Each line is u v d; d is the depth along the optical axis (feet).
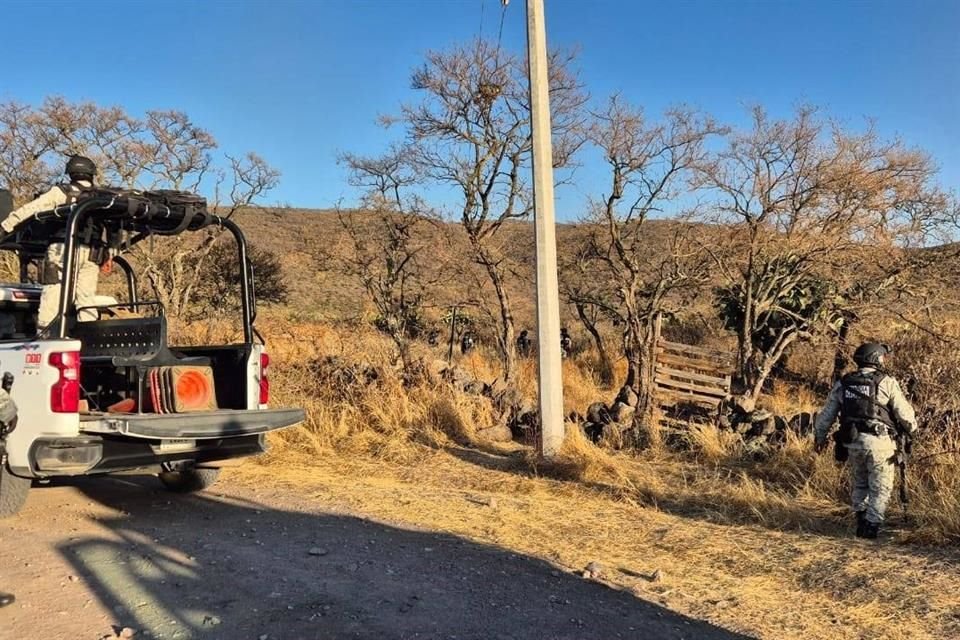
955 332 29.17
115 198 19.94
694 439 29.35
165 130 70.08
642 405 32.01
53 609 14.06
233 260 71.92
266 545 18.43
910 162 32.91
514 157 39.81
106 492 23.85
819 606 15.69
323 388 36.60
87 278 22.58
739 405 32.63
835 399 20.84
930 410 25.27
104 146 69.10
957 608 15.38
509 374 38.65
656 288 36.47
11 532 18.90
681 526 21.11
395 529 20.27
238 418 20.88
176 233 22.95
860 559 18.16
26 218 21.03
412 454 30.09
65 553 17.34
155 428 18.99
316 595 15.12
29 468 18.40
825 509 22.40
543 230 28.94
